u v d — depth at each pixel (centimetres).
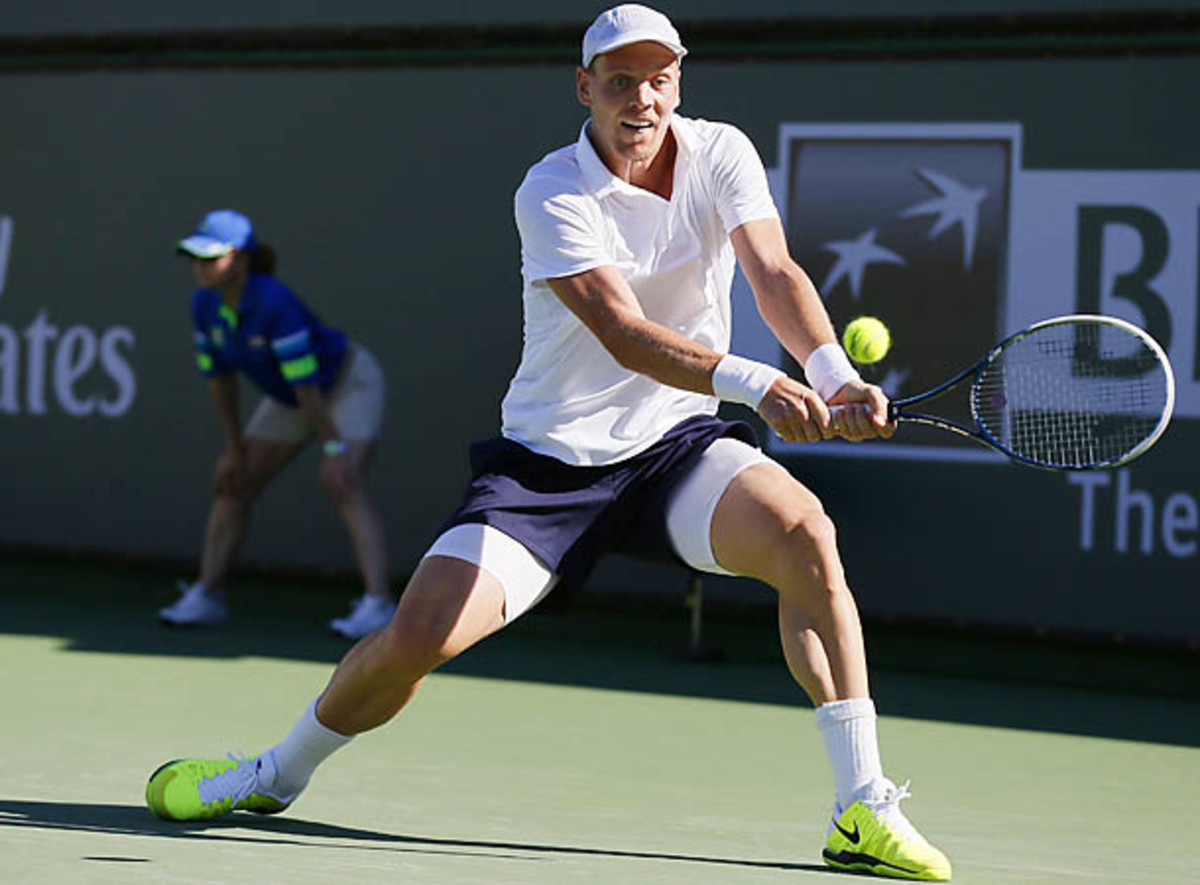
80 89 2159
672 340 857
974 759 1324
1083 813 1115
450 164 2011
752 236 902
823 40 1858
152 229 2136
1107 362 1185
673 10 1908
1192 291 1745
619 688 1630
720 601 1894
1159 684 1788
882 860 842
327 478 1872
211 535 1952
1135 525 1755
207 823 938
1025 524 1786
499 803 1060
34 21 2161
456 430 2009
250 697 1492
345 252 2053
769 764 1259
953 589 1806
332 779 1123
